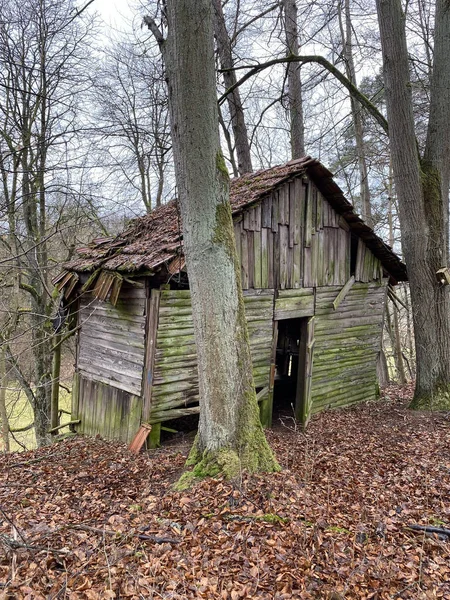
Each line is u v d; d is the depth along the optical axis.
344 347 10.75
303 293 9.54
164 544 3.80
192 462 5.30
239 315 5.15
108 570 3.25
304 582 3.30
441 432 7.85
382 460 6.58
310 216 9.51
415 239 9.04
